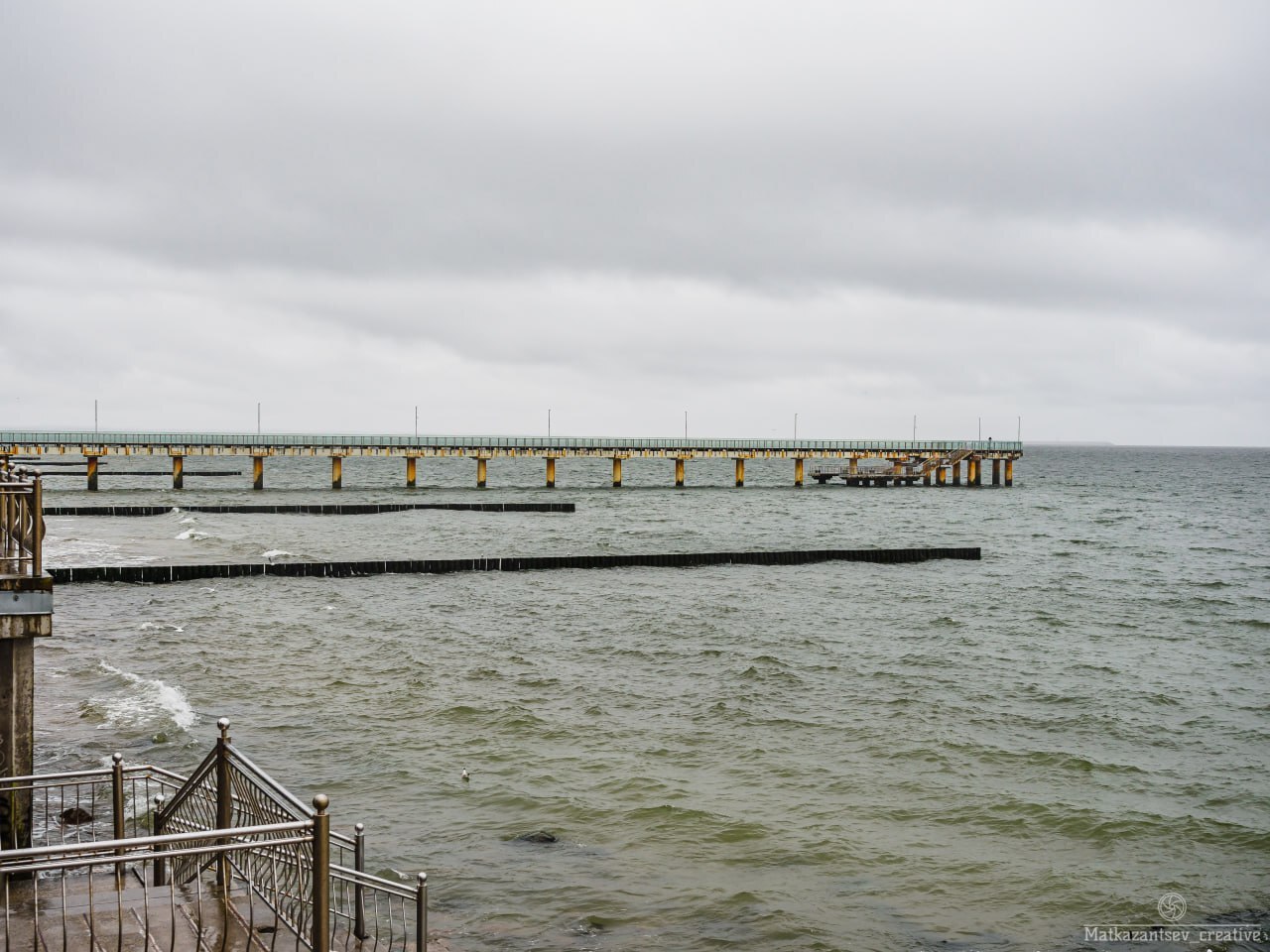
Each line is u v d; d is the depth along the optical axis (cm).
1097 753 2411
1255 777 2248
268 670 3109
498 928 1515
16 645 1230
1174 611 4503
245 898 1202
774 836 1881
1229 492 15038
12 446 9406
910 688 3005
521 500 10594
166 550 5922
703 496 11844
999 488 14138
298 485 13588
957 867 1772
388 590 4791
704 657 3384
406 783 2119
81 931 1094
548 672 3138
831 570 5694
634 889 1659
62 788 1638
